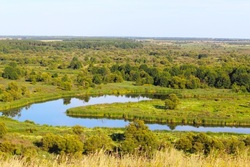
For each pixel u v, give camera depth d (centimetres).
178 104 10194
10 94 10200
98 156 1325
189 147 3841
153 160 1336
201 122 8694
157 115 8938
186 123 8688
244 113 9562
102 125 8175
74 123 8331
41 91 11700
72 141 4100
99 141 4191
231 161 1339
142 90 12938
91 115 9200
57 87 12562
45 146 4294
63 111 9625
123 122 8569
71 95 11831
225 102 11031
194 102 11000
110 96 12144
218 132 7406
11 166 1298
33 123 7769
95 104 10188
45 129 6919
